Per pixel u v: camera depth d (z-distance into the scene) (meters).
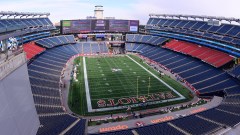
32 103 18.97
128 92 51.84
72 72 66.38
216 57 66.44
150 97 49.38
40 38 89.94
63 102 46.28
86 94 50.56
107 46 100.94
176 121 33.12
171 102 47.16
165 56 81.50
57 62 73.81
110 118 39.59
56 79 58.34
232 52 64.06
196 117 34.50
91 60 82.75
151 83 57.97
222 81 53.25
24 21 87.25
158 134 29.09
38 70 60.62
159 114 40.28
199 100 47.62
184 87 55.53
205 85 53.78
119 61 81.50
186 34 87.69
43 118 34.84
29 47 75.69
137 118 38.66
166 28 98.88
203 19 87.50
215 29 78.19
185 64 69.81
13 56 17.08
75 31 103.12
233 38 67.81
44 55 76.19
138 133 29.41
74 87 54.69
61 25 100.56
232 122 31.83
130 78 61.94
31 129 17.78
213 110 37.38
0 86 13.95
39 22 95.56
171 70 68.06
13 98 15.43
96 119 39.38
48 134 28.08
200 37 80.19
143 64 77.44
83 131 29.61
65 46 94.81
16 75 16.50
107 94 50.62
